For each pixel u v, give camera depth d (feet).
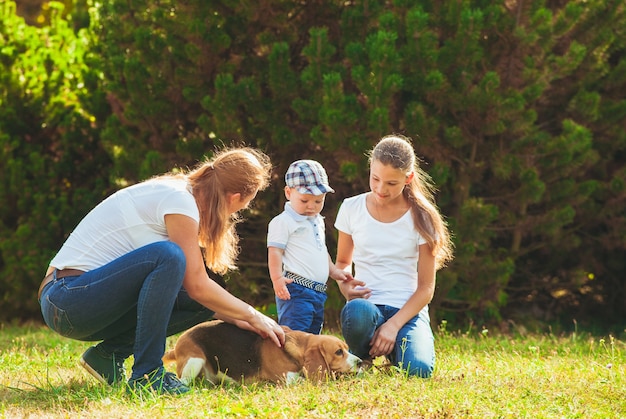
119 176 34.68
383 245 18.75
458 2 29.68
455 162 32.45
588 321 37.73
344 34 31.12
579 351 23.40
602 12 31.40
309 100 30.60
